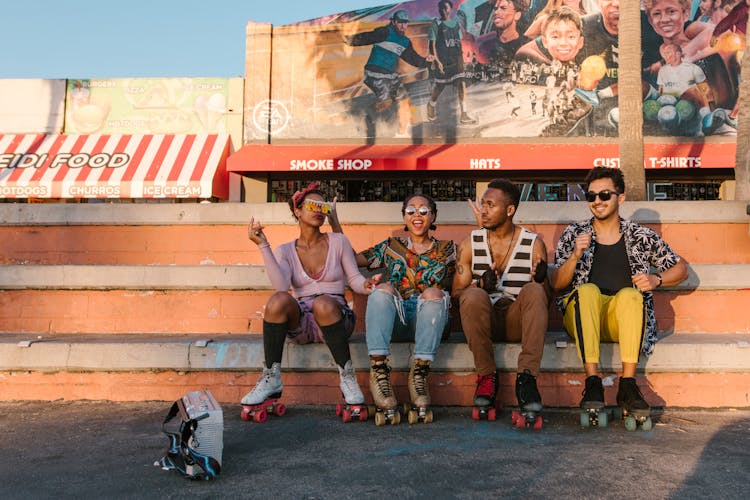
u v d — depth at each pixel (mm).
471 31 14555
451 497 2168
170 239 5129
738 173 6668
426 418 3316
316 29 14758
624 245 3758
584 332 3305
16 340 4000
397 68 14594
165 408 3602
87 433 3074
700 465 2523
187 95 14836
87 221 5160
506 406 3627
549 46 14398
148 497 2189
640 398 3139
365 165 13477
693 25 14117
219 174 14016
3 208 5203
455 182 14797
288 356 3742
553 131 14320
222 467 2539
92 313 4520
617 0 14320
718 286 4270
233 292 4488
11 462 2605
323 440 2963
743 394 3600
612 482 2318
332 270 3801
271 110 14711
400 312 3518
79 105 14922
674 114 14102
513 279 3688
